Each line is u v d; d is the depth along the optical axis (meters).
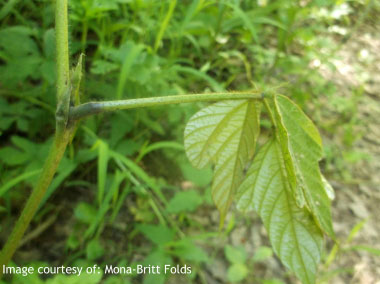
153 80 0.35
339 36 0.65
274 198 0.13
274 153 0.13
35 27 0.39
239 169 0.13
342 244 0.36
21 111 0.34
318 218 0.12
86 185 0.35
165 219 0.34
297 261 0.13
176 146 0.33
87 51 0.43
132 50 0.32
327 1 0.58
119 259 0.31
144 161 0.38
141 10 0.42
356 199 0.41
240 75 0.50
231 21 0.47
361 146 0.47
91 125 0.35
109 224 0.32
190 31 0.44
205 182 0.33
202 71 0.39
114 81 0.38
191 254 0.29
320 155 0.12
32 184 0.28
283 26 0.48
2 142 0.35
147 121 0.37
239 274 0.30
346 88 0.55
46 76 0.30
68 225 0.32
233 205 0.37
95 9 0.33
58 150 0.12
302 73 0.52
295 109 0.12
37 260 0.29
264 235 0.35
